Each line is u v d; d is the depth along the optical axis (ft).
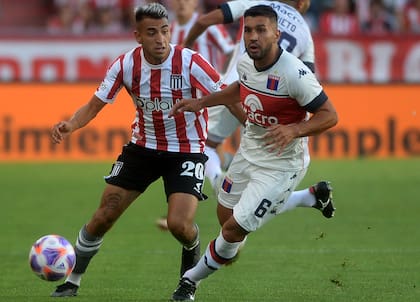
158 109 90.27
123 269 109.19
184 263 92.32
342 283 99.96
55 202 164.66
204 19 119.44
